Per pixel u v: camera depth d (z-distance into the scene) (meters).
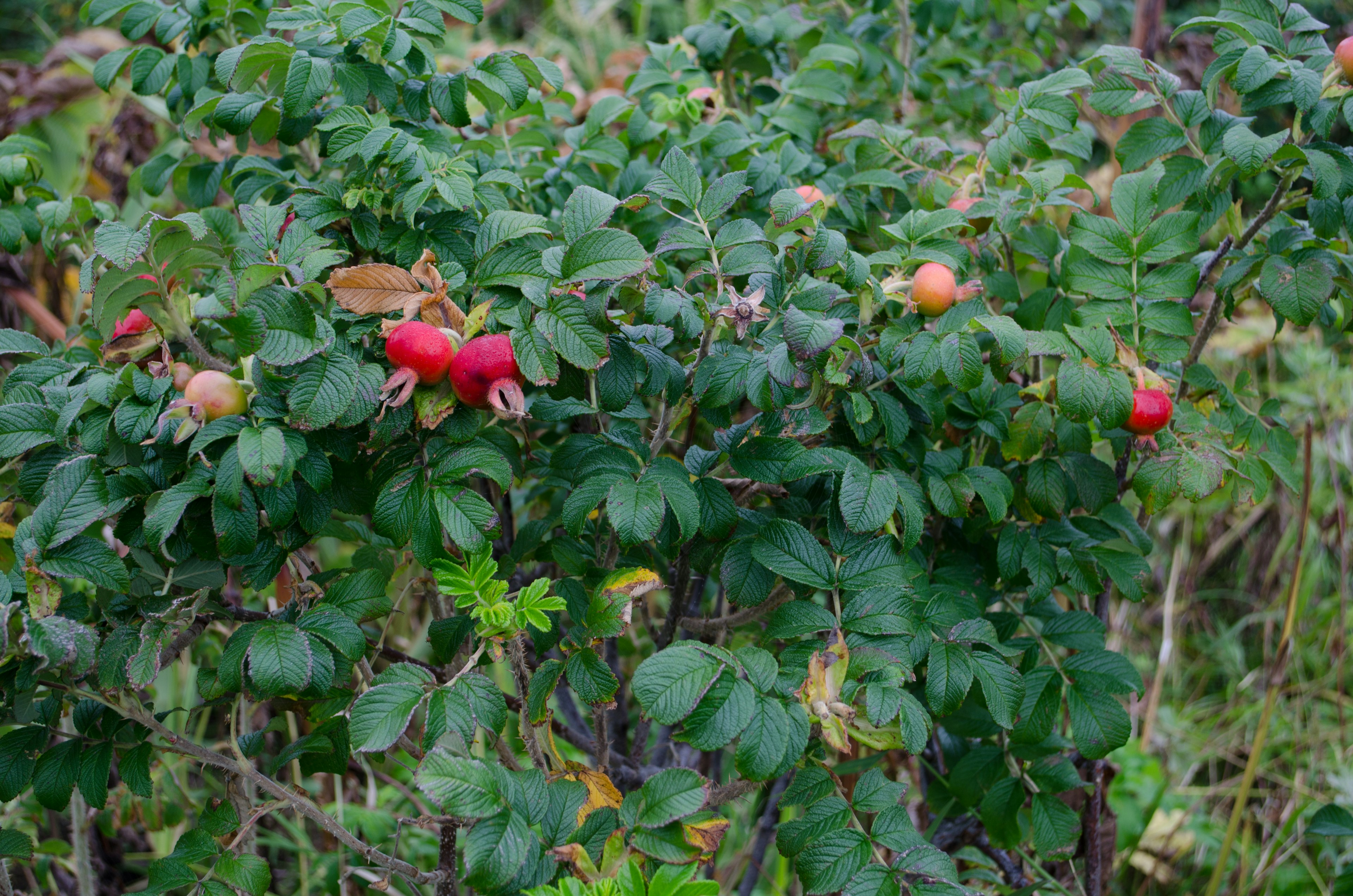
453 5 1.64
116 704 1.47
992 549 1.90
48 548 1.31
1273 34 1.71
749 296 1.40
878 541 1.55
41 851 2.26
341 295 1.34
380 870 2.21
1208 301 2.88
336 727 1.62
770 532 1.53
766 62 2.39
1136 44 3.18
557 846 1.33
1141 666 3.83
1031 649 1.79
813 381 1.53
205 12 1.90
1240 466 1.75
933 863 1.35
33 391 1.48
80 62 3.41
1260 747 2.60
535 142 2.11
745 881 2.40
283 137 1.68
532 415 1.55
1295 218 2.21
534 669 1.90
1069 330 1.56
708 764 2.40
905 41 2.62
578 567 1.71
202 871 1.71
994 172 1.93
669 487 1.42
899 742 1.55
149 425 1.34
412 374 1.33
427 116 1.67
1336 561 3.78
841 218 2.04
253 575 1.47
